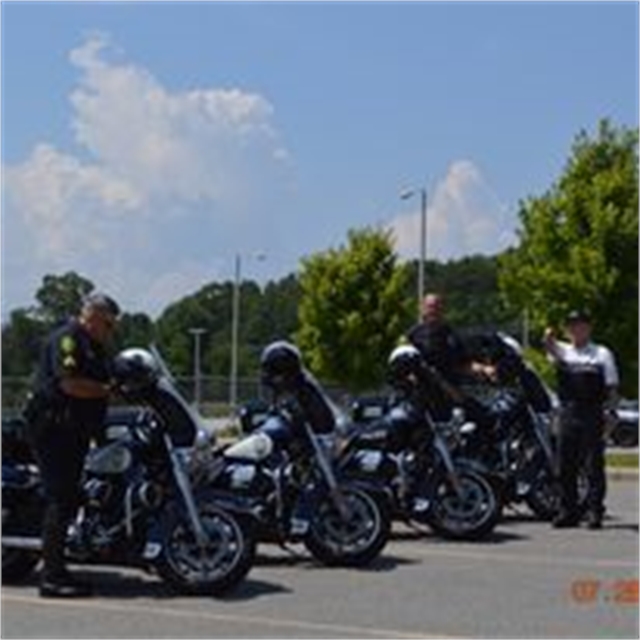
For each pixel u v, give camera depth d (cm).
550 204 3541
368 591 1102
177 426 1070
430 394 1405
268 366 1220
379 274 5097
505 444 1543
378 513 1225
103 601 1051
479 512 1409
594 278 3453
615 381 1528
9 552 1130
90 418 1053
